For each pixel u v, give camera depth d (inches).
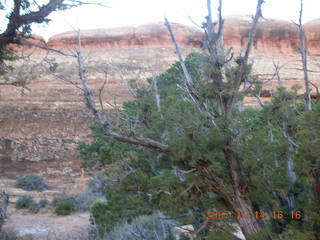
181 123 291.7
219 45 307.9
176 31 2233.0
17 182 1405.0
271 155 289.6
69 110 1979.6
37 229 860.6
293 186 313.1
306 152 253.1
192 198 299.9
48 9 373.7
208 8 302.8
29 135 1908.2
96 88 1876.2
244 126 293.1
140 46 2368.4
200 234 343.9
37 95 2058.3
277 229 307.7
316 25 2253.9
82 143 749.9
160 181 301.1
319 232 273.1
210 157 277.6
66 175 1685.5
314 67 1801.2
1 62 440.1
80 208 1111.6
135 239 504.1
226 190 285.0
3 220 607.5
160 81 662.5
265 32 2284.7
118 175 367.2
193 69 564.1
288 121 301.0
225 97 298.8
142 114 323.3
